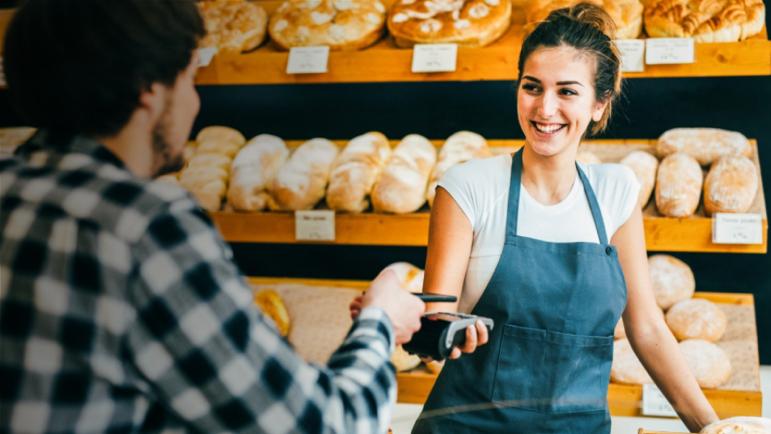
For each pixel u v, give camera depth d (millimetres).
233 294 701
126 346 685
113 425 701
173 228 692
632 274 1469
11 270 687
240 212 2281
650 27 2152
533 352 1396
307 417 714
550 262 1395
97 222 684
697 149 2264
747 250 2010
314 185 2262
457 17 2217
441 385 1445
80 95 711
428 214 2146
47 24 696
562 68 1317
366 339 829
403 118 2543
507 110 2471
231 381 684
